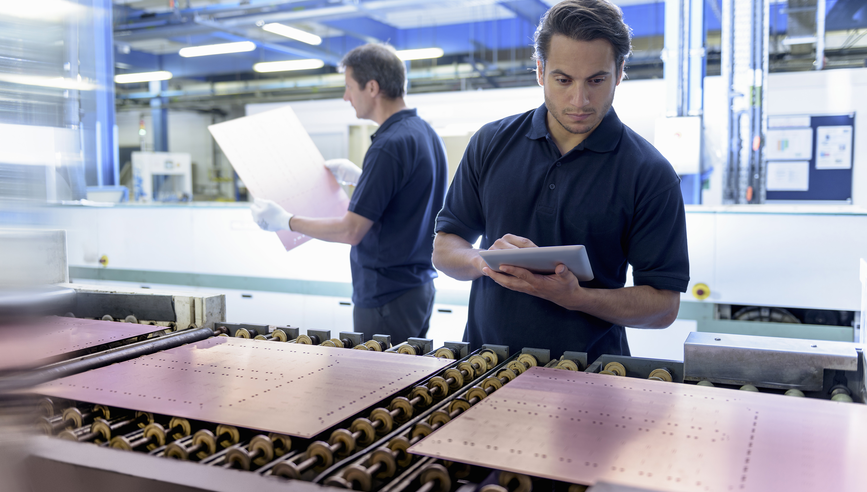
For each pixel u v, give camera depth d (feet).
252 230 10.65
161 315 4.83
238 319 10.95
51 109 2.51
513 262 3.34
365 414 2.89
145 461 2.23
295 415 2.69
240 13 23.54
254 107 23.79
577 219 4.00
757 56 10.69
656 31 25.86
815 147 16.75
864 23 22.09
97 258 12.00
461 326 9.52
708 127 10.03
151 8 27.55
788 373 3.34
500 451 2.28
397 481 2.21
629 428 2.51
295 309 10.51
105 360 3.55
